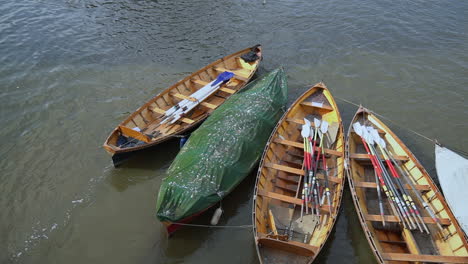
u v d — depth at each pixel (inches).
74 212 569.6
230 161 573.3
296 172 565.0
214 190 534.6
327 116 698.2
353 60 911.7
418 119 735.1
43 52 966.4
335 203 534.6
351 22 1057.5
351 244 527.2
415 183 567.5
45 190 602.9
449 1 1131.3
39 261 504.1
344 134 655.8
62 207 577.0
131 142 649.0
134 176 630.5
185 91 797.9
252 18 1103.6
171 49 981.2
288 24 1071.0
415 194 554.6
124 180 623.5
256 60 885.2
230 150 585.0
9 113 766.5
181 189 520.4
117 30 1061.1
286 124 675.4
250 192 604.7
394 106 769.6
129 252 515.2
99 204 583.5
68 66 916.6
